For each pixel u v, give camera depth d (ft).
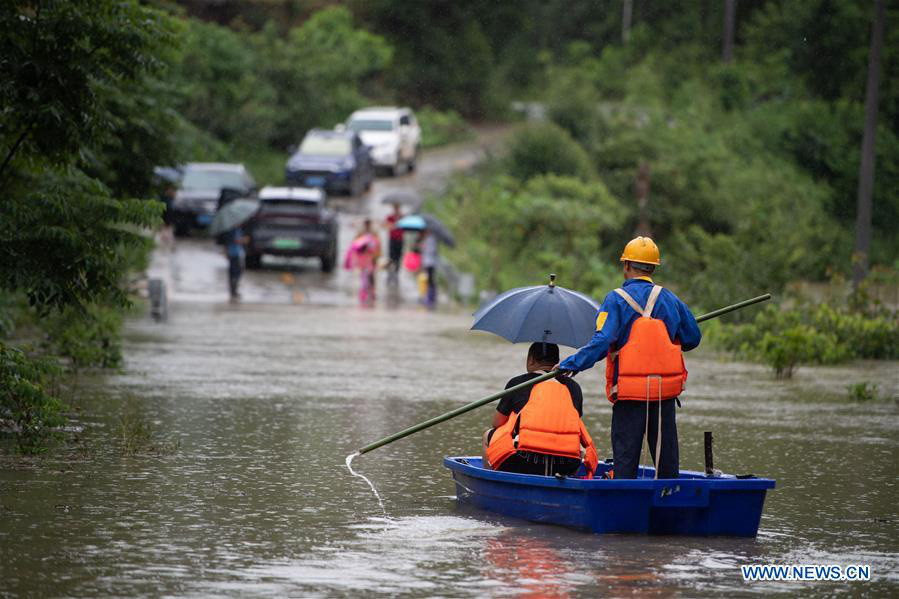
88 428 119.24
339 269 338.34
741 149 463.83
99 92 121.08
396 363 182.19
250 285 301.22
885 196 473.67
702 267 295.48
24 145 118.21
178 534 78.89
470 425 129.59
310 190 332.60
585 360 81.71
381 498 91.76
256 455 108.27
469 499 89.04
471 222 364.79
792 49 541.75
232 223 277.85
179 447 110.93
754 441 121.90
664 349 81.76
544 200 352.28
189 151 201.36
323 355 189.06
